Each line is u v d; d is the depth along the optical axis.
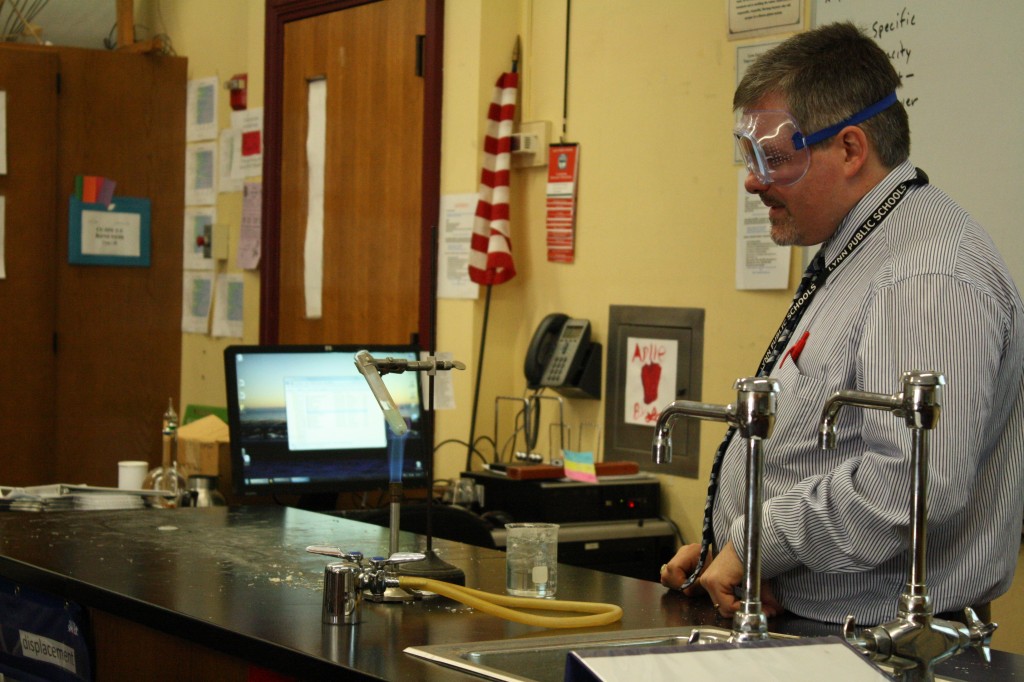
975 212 2.61
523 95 3.67
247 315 4.70
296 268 4.35
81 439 4.95
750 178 1.77
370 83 3.99
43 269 4.84
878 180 1.72
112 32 5.39
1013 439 1.65
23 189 4.78
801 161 1.71
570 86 3.55
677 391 3.24
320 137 4.22
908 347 1.53
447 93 3.73
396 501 1.86
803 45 1.74
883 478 1.50
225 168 4.88
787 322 1.78
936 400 1.25
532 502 3.03
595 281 3.48
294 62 4.34
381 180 3.95
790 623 1.63
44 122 4.82
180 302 5.16
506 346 3.71
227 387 3.01
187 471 3.33
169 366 5.15
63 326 4.90
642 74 3.35
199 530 2.29
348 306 4.10
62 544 2.10
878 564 1.53
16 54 4.75
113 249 4.98
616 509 3.14
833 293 1.71
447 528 2.93
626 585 1.89
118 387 5.03
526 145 3.58
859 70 1.69
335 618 1.53
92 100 4.93
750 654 1.18
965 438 1.48
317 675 1.36
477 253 3.60
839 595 1.62
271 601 1.66
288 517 2.50
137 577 1.81
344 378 3.09
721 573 1.62
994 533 1.63
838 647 1.22
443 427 3.74
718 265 3.15
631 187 3.38
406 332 3.85
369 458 3.07
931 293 1.53
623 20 3.40
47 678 1.94
